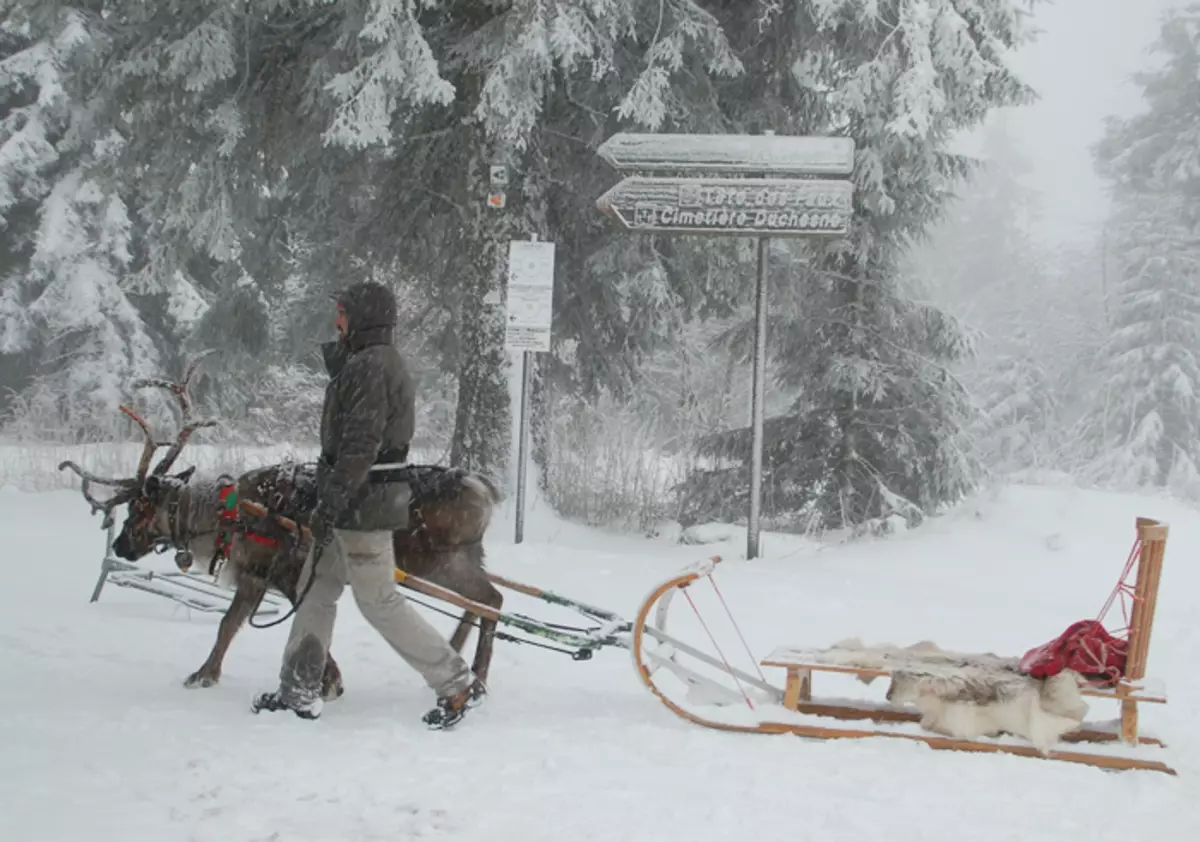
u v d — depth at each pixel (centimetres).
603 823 432
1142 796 483
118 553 658
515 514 1245
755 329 1169
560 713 604
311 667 573
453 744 533
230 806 437
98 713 559
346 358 573
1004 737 548
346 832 415
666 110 1253
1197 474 2727
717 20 1318
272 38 1305
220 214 1294
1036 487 1435
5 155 2181
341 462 543
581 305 1485
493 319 1310
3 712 554
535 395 1409
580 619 846
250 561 621
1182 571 1123
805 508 1478
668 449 1686
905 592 1012
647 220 1150
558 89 1345
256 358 1581
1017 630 866
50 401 1866
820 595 979
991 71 1227
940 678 553
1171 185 3150
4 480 1424
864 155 1277
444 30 1323
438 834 415
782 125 1384
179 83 1265
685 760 516
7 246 2402
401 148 1429
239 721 558
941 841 425
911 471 1426
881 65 1228
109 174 1432
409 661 564
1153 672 757
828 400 1457
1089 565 1144
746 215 1139
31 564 995
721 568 1098
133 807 432
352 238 1494
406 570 620
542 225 1338
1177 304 2980
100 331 2173
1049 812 461
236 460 1516
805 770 507
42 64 2198
